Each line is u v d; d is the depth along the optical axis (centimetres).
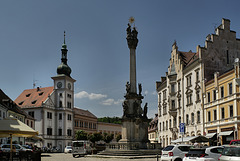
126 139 4066
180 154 2402
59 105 10631
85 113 12481
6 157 2519
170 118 6700
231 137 4412
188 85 5859
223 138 4628
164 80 7794
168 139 6819
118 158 3516
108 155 3853
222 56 5544
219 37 5578
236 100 4294
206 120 5147
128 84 4284
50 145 10094
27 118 8744
